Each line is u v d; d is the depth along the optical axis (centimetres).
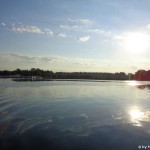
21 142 1355
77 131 1580
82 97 3591
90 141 1388
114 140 1414
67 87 6019
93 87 6331
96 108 2489
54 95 3825
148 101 3186
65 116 2041
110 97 3678
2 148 1270
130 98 3572
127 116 2072
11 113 2134
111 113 2206
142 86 7456
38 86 6138
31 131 1555
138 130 1611
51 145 1320
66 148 1288
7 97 3384
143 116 2078
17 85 6444
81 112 2238
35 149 1266
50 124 1742
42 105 2655
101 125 1738
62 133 1527
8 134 1482
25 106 2562
